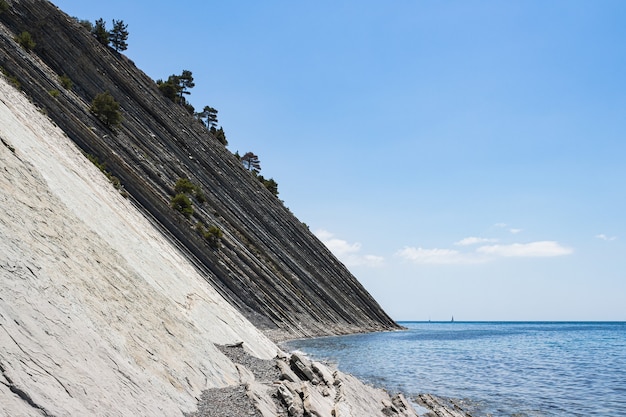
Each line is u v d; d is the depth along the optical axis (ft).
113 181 216.54
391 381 135.95
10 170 54.08
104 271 56.34
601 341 373.61
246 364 75.31
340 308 353.31
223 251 254.68
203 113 446.19
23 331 34.17
